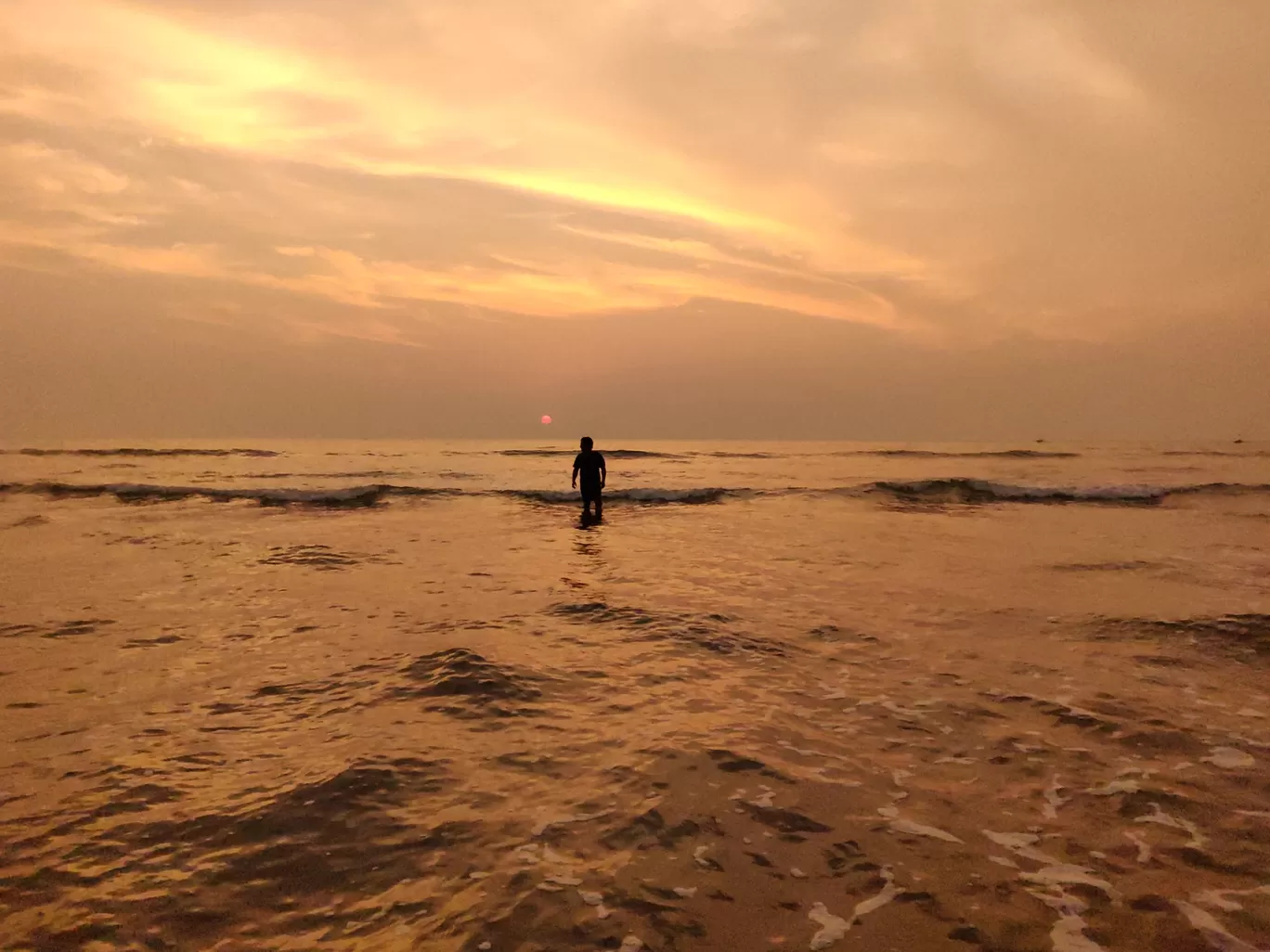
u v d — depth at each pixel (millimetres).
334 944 2604
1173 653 6270
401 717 4738
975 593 8656
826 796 3732
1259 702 5121
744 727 4652
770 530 14641
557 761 4117
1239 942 2607
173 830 3365
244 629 6934
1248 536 13500
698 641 6551
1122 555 11352
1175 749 4348
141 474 28359
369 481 26469
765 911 2797
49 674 5633
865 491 22453
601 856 3164
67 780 3865
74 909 2791
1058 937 2637
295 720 4715
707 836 3338
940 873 3062
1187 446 90812
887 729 4633
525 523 15672
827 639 6695
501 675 5461
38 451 48750
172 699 5113
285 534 13641
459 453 55250
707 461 46500
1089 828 3439
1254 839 3344
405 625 7074
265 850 3207
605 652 6215
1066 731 4609
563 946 2590
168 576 9500
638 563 10703
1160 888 2953
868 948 2580
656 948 2576
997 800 3717
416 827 3400
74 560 10664
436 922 2721
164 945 2598
